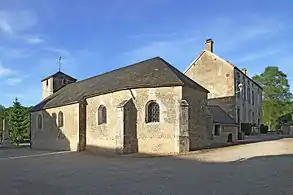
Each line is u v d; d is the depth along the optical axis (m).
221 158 17.67
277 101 60.22
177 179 11.30
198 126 23.42
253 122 43.78
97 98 25.27
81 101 26.45
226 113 32.88
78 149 25.95
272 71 61.41
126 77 25.03
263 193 8.57
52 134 30.50
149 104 22.31
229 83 35.38
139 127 22.17
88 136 26.03
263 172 12.24
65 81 40.16
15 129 53.06
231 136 29.58
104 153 23.25
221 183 10.22
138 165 15.97
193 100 23.06
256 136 38.31
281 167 13.43
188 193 8.87
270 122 59.72
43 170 15.09
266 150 20.72
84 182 11.24
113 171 14.08
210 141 24.77
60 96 32.97
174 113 21.59
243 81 39.34
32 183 11.29
